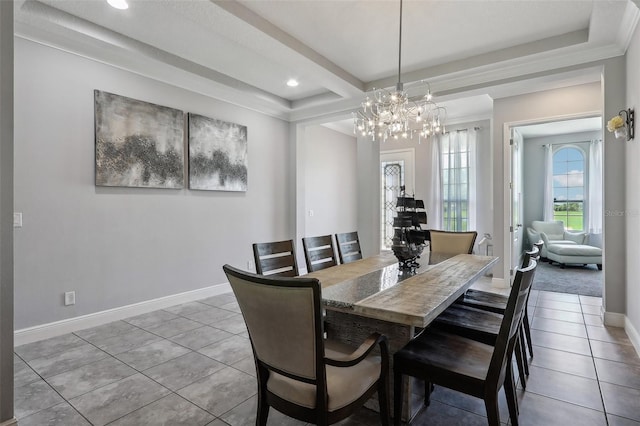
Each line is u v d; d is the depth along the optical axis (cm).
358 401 143
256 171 490
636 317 271
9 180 164
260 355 144
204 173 417
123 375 232
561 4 259
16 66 277
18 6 249
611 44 298
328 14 272
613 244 315
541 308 376
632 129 274
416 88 397
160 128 372
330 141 696
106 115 329
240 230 468
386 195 684
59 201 302
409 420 182
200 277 419
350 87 398
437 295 179
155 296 374
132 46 313
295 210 538
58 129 300
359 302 167
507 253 456
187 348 276
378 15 274
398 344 188
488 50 333
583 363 246
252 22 267
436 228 620
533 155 720
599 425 178
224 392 212
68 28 274
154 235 372
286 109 503
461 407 195
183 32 301
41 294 293
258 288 129
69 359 255
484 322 210
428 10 266
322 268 288
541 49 313
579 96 396
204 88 407
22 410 192
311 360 128
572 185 685
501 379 148
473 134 591
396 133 312
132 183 348
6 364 163
